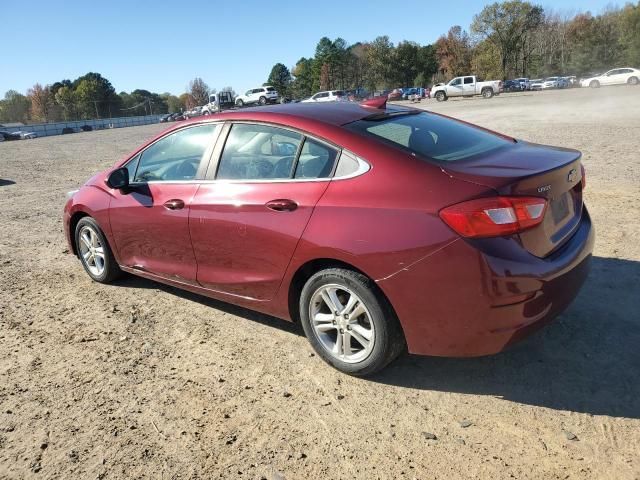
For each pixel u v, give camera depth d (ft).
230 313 14.40
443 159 10.21
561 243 10.18
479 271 8.96
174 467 8.72
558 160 10.51
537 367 10.83
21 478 8.67
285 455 8.86
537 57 298.76
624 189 23.48
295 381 10.97
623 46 275.39
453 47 314.14
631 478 7.85
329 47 354.33
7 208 31.53
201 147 13.24
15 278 18.20
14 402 10.79
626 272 14.76
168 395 10.73
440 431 9.20
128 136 112.27
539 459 8.37
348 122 11.32
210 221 12.42
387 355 10.25
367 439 9.12
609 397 9.72
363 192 10.10
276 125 11.83
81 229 16.96
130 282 17.20
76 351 12.76
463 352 9.55
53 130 253.03
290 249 10.88
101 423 9.95
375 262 9.69
